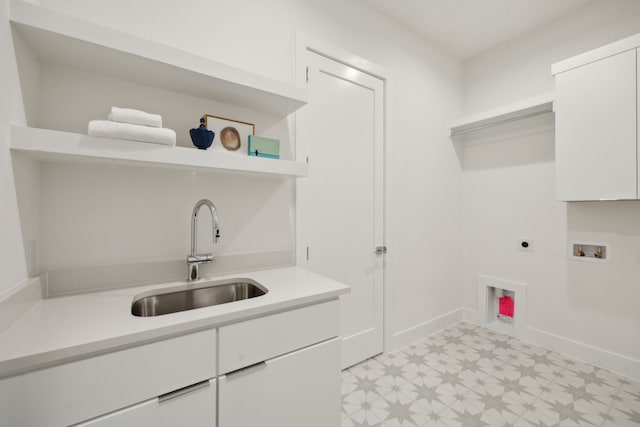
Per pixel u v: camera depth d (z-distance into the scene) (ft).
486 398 5.54
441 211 8.90
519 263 8.20
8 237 2.81
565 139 6.40
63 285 3.70
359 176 6.89
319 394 3.93
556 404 5.34
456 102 9.31
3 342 2.38
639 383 5.99
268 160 4.53
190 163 3.79
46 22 2.98
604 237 6.70
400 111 7.78
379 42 7.25
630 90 5.56
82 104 3.84
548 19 7.54
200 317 2.98
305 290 3.99
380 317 7.29
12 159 2.89
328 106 6.32
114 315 3.02
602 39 6.74
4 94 2.73
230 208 5.07
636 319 6.25
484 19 7.55
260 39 5.32
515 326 8.24
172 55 3.68
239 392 3.24
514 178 8.30
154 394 2.74
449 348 7.63
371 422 4.92
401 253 7.84
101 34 3.24
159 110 4.37
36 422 2.27
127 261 4.17
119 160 3.50
